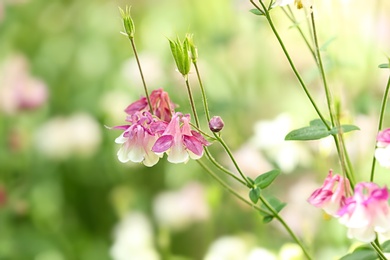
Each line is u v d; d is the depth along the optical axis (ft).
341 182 3.86
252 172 5.39
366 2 5.41
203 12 6.72
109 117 6.55
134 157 3.93
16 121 6.57
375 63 5.35
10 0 6.94
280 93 6.00
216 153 5.68
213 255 5.48
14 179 6.49
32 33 7.24
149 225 5.90
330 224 5.14
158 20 7.02
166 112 4.07
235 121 5.76
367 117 5.15
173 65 6.33
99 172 6.52
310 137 4.02
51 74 7.11
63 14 7.38
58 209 6.47
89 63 7.11
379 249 3.99
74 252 6.30
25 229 6.26
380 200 3.74
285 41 5.78
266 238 5.49
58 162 6.48
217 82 6.10
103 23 7.30
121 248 5.83
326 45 4.18
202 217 5.78
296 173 5.48
